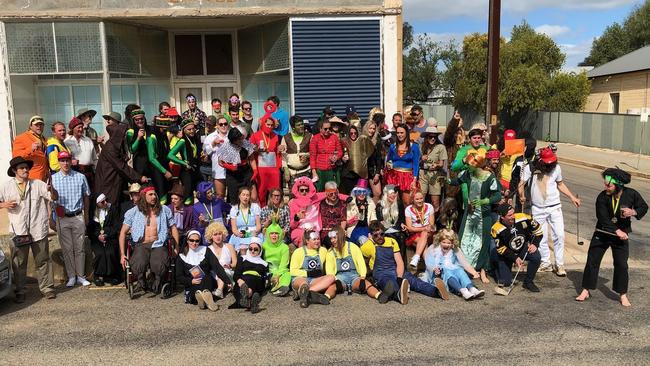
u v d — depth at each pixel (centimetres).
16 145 834
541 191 815
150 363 529
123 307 693
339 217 793
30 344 579
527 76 3275
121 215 785
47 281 726
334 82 1259
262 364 524
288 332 602
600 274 811
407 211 820
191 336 594
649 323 616
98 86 1235
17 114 1196
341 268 730
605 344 561
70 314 669
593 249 686
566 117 2988
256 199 898
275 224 763
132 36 1265
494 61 1027
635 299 697
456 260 746
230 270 737
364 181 908
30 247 730
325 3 1239
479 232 781
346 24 1248
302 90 1254
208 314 664
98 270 778
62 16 1173
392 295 705
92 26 1194
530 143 888
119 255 783
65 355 550
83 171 862
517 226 734
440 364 518
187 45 1375
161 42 1343
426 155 882
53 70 1193
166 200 853
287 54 1255
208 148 930
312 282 710
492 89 1033
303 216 796
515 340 573
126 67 1255
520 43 3494
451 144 925
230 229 812
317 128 967
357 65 1262
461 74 4022
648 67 2767
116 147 801
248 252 721
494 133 1032
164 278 729
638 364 516
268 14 1226
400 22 1260
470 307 678
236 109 1012
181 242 770
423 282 730
